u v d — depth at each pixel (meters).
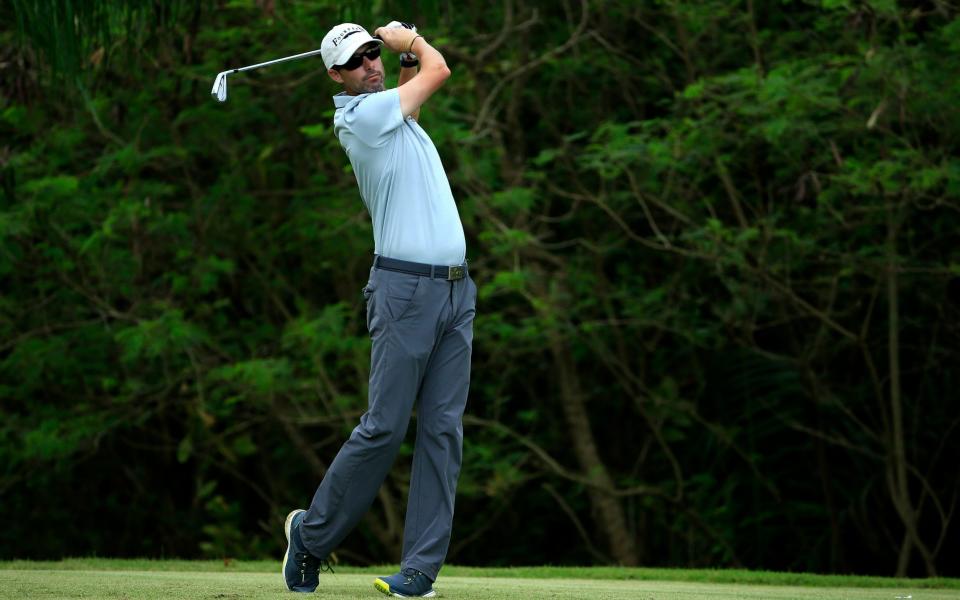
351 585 14.36
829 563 50.53
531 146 51.00
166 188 42.97
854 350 48.59
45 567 19.97
